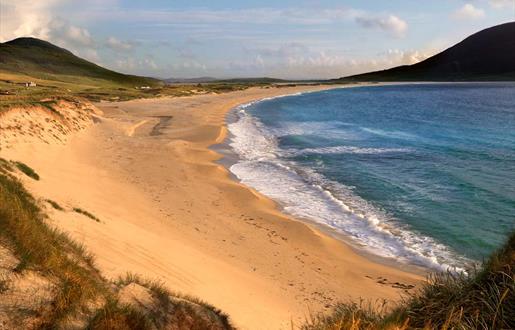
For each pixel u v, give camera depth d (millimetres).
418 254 15344
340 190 23391
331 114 66812
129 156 29875
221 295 10109
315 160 31203
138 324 5922
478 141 38250
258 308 9945
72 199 15023
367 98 108312
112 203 17531
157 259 11156
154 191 21562
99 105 68812
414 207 20266
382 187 23719
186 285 9898
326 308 11102
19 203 9383
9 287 5312
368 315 6664
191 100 89625
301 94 129500
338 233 17516
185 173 26016
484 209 19578
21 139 24812
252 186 24359
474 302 5641
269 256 14719
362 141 39562
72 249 8164
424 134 43719
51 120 31797
